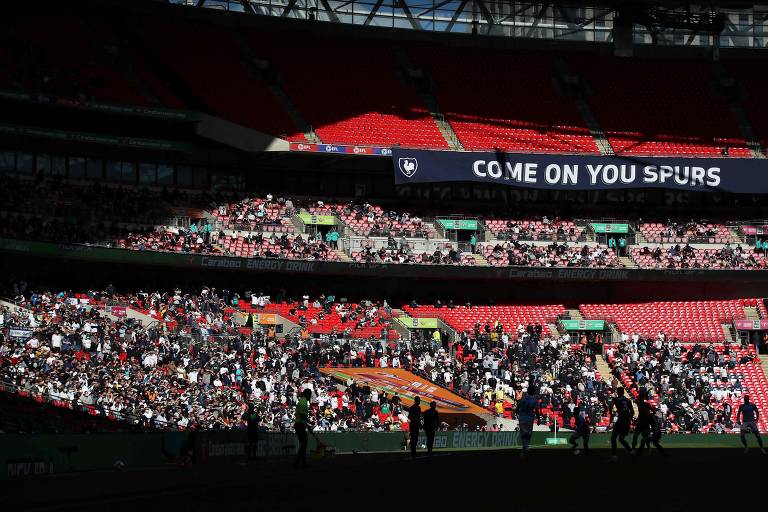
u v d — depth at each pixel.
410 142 68.06
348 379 51.94
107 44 64.19
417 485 21.78
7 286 53.69
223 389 47.78
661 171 69.81
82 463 30.06
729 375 60.84
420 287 69.06
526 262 67.44
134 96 60.72
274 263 61.44
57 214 57.31
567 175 68.94
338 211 68.12
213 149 65.31
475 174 67.25
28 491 21.64
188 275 62.56
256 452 35.31
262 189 68.62
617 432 29.83
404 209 70.06
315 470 27.12
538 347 61.56
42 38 61.53
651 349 62.59
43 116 60.84
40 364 42.91
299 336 57.41
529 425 30.36
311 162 69.12
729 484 21.69
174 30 68.62
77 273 58.84
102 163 63.44
